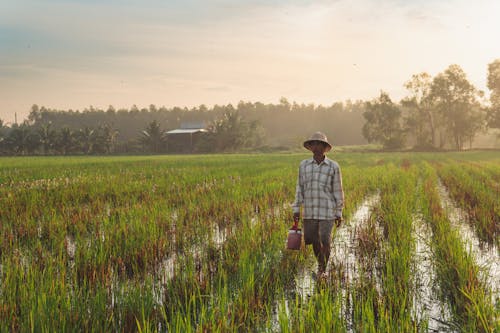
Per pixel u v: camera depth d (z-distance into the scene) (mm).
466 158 43188
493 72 78812
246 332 3861
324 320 3594
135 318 3744
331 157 46000
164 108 191250
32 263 5305
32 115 180500
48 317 3693
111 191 13789
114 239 6684
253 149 93625
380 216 9305
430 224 8500
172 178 18062
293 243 5684
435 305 4566
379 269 5762
